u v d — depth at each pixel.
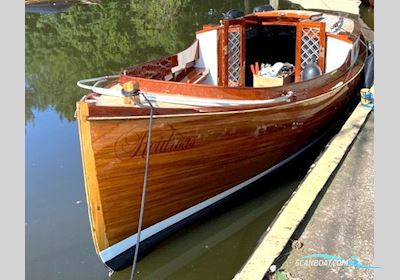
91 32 16.34
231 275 5.05
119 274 5.10
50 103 9.75
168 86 5.33
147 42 14.95
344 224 4.70
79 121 4.29
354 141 6.34
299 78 7.36
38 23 17.58
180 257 5.32
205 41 7.37
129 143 4.52
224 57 7.18
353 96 8.18
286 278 3.99
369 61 8.98
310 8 18.72
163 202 5.11
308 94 6.29
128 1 20.50
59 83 11.18
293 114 6.08
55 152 7.38
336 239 4.49
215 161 5.34
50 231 5.54
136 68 6.23
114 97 5.16
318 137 7.24
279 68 7.28
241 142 5.50
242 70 7.38
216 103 5.23
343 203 5.04
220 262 5.23
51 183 6.49
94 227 4.73
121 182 4.65
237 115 5.24
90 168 4.46
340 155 5.92
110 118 4.33
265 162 6.12
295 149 6.64
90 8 19.58
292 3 19.80
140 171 4.71
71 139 7.85
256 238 5.55
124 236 4.96
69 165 6.98
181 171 5.06
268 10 8.48
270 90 5.70
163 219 5.23
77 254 5.22
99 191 4.56
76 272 4.97
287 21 7.41
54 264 5.06
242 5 20.14
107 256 4.91
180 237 5.56
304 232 4.60
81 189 6.35
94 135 4.32
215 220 5.84
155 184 4.92
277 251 4.26
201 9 19.44
